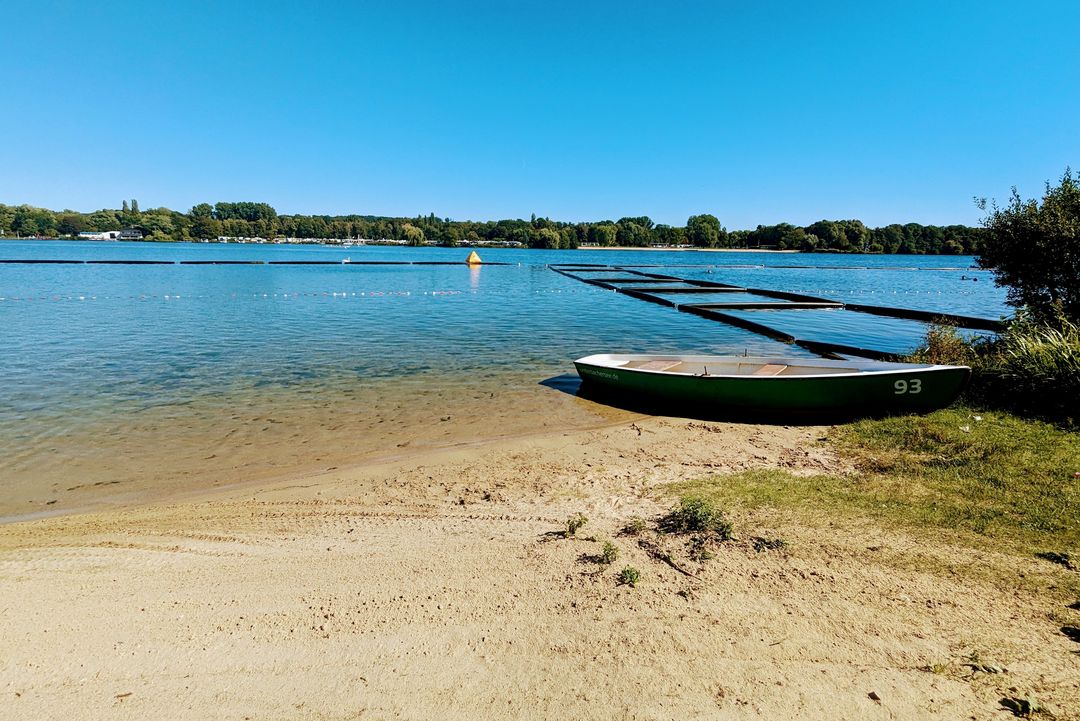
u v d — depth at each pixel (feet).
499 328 82.28
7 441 32.99
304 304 109.60
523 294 139.54
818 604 15.44
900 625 14.47
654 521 21.45
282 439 34.22
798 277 215.10
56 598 16.66
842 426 34.27
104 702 12.39
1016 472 23.94
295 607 16.02
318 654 13.93
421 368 54.39
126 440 33.50
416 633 14.66
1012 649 13.44
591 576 17.19
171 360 55.88
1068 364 32.94
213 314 92.12
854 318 97.14
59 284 141.28
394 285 160.86
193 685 12.91
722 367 45.70
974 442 27.96
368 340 69.67
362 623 15.15
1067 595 15.44
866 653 13.51
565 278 199.62
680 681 12.75
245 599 16.51
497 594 16.39
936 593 15.78
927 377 33.63
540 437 34.81
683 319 94.73
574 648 13.93
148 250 380.17
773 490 23.71
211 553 19.83
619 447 32.40
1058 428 29.71
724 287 150.00
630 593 16.19
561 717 11.84
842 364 40.52
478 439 34.78
